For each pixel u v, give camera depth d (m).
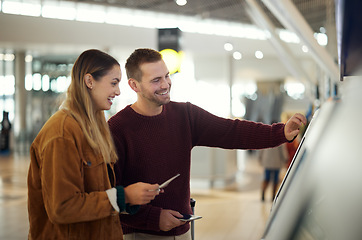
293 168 0.79
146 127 2.09
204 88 17.20
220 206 7.35
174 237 2.10
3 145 19.44
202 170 10.23
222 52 16.47
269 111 29.64
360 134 0.70
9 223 5.98
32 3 14.62
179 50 6.67
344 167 0.65
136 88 2.08
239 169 14.28
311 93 8.27
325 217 0.59
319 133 0.81
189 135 2.20
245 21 15.60
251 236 5.27
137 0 13.12
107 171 1.66
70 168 1.48
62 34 14.82
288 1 3.87
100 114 1.74
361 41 0.66
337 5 0.57
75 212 1.46
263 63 19.12
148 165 2.08
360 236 0.54
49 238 1.57
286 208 0.66
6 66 20.14
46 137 1.51
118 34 15.02
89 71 1.63
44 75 19.41
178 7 13.73
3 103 20.20
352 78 0.95
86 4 14.43
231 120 2.23
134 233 2.12
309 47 4.22
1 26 14.52
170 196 2.10
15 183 10.13
